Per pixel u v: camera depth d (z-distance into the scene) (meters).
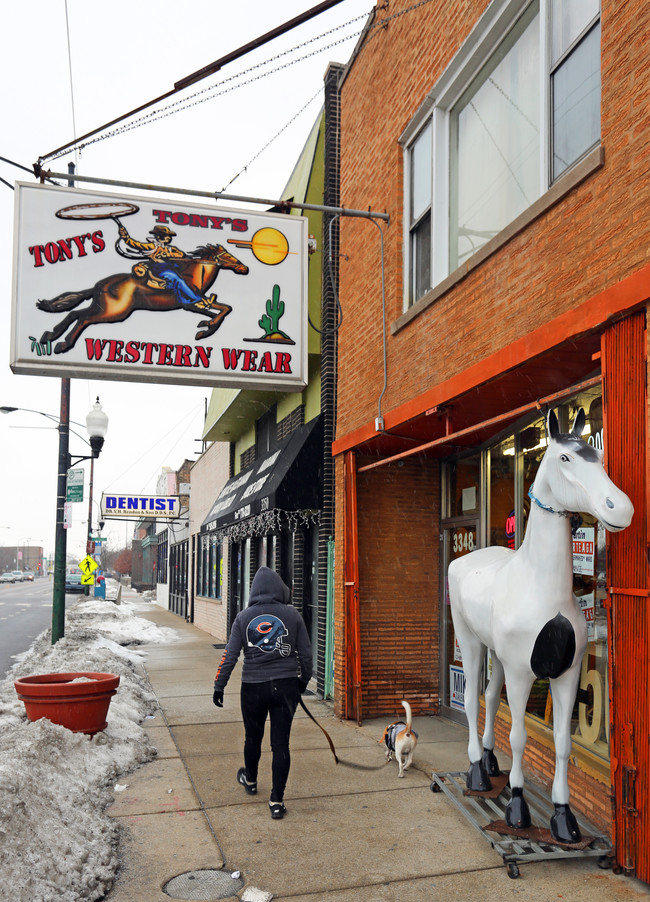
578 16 5.45
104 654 12.08
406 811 5.46
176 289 8.15
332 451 9.54
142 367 7.99
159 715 9.09
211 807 5.57
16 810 4.22
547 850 4.39
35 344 7.79
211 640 19.89
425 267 7.86
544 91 5.76
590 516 5.41
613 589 4.34
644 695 4.09
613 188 4.59
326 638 10.10
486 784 5.33
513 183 6.38
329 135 10.86
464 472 8.48
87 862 4.29
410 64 8.04
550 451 4.30
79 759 6.06
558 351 5.07
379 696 8.70
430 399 6.90
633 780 4.16
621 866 4.27
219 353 8.19
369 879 4.32
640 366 4.27
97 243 8.04
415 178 8.17
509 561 4.86
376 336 8.55
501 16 6.33
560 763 4.52
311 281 11.11
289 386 8.41
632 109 4.42
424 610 8.90
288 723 5.48
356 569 8.62
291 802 5.68
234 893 4.16
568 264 5.05
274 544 14.26
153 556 59.66
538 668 4.41
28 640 20.22
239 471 19.72
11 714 7.79
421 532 9.01
